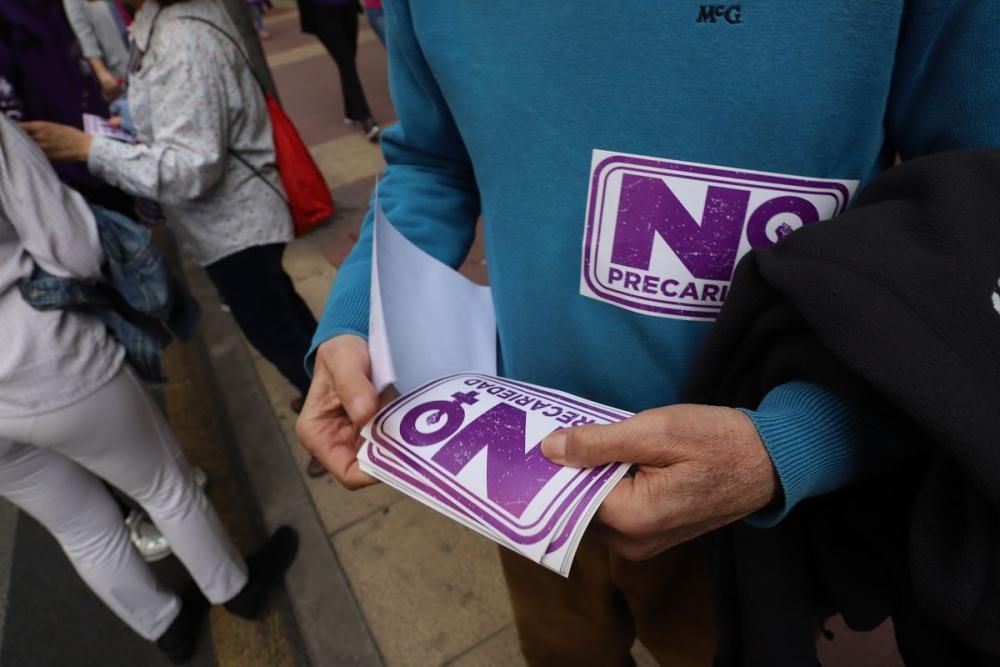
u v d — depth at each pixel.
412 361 0.73
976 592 0.48
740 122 0.64
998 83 0.54
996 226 0.50
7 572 2.30
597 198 0.74
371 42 7.53
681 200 0.69
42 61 1.86
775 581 0.70
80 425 1.35
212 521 1.81
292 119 5.59
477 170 0.86
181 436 2.75
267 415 2.71
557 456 0.59
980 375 0.46
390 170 1.08
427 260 0.88
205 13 1.82
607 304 0.79
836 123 0.61
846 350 0.49
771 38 0.60
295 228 2.30
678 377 0.79
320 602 1.98
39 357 1.25
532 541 0.55
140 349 1.49
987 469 0.43
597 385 0.85
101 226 1.39
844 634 1.64
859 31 0.57
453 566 2.03
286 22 10.83
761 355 0.66
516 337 0.91
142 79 1.77
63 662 1.99
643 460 0.56
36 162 1.24
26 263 1.24
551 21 0.69
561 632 1.30
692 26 0.62
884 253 0.51
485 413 0.67
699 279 0.72
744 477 0.55
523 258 0.83
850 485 0.66
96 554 1.64
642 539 0.59
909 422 0.56
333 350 0.78
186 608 2.00
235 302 2.21
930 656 0.63
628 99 0.68
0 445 1.33
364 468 0.66
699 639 1.09
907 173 0.56
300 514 2.27
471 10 0.75
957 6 0.54
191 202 1.97
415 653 1.82
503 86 0.75
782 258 0.56
